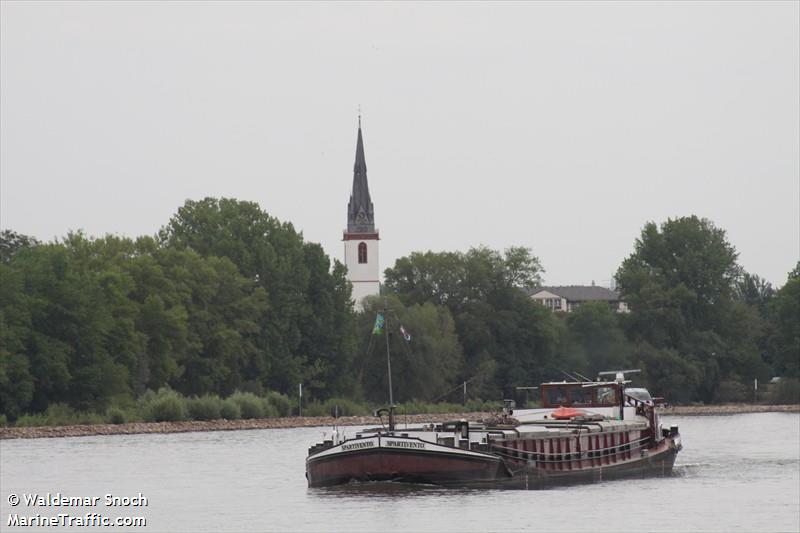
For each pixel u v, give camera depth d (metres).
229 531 184.12
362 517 191.12
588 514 196.25
